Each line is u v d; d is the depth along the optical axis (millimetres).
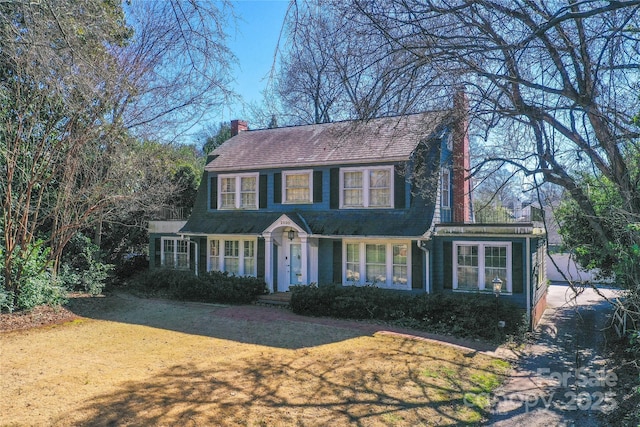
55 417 6395
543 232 15000
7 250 13023
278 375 8523
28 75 10906
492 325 12367
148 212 22984
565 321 15594
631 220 6980
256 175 18719
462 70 7180
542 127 8711
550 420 7008
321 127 20172
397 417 6820
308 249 16891
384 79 7355
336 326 12852
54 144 13984
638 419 6836
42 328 12258
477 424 6781
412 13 6453
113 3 11734
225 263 19047
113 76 12445
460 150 17094
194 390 7605
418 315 13547
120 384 7809
